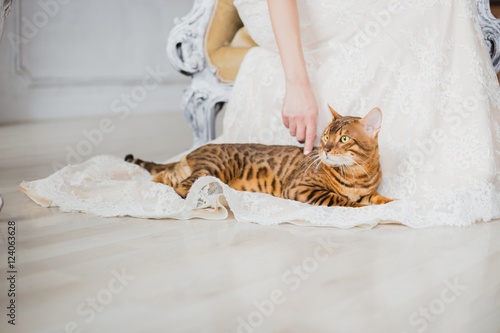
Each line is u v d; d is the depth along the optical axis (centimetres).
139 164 194
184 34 238
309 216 145
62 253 124
